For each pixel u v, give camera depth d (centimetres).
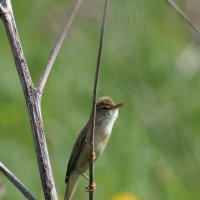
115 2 1245
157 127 1291
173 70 1445
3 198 1171
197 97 1422
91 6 1410
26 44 1438
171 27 1489
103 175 1286
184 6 1364
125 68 1347
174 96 1392
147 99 1328
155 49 1420
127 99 1342
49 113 1362
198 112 1391
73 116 1373
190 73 1464
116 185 1280
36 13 1463
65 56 1429
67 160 1312
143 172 1289
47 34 1445
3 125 1349
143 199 1268
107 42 1352
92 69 1412
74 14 713
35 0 1473
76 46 1430
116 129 1334
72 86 1406
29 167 1293
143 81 1352
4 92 1388
